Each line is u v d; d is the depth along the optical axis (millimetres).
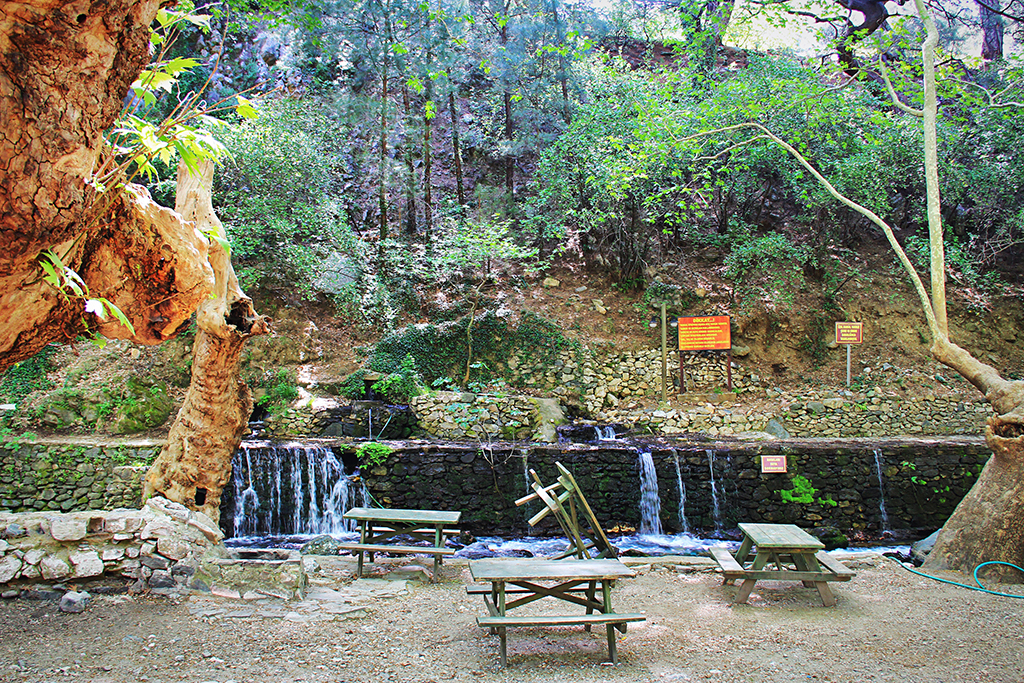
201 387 6156
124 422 10180
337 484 9250
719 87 13102
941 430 11781
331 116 14555
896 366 12852
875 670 3824
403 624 4508
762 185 15180
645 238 14305
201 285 2309
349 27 13984
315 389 11586
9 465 8977
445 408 10930
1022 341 13672
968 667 3891
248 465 9086
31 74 1352
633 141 12523
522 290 13984
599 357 12922
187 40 13672
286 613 4555
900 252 7734
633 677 3633
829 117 12625
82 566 4672
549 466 9445
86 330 2248
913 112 8164
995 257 14836
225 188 12773
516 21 14977
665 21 17047
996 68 15047
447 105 15758
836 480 9570
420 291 13703
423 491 9305
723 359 13008
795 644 4273
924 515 9586
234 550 6293
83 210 1602
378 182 14883
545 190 13781
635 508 9430
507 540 8914
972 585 5848
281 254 12703
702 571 6266
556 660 3900
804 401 11992
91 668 3521
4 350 2010
